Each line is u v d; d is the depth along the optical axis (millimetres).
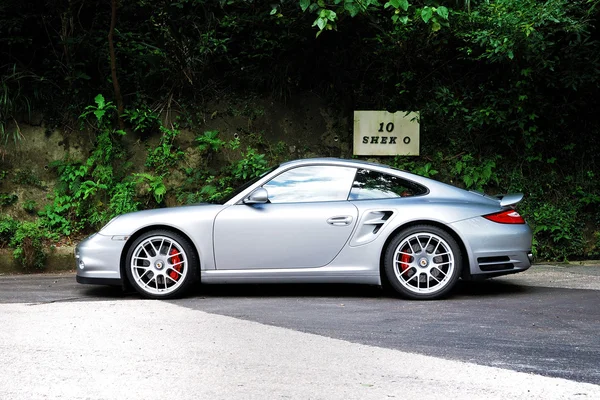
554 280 7598
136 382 3697
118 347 4453
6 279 8094
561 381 3709
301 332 4918
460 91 10531
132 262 6422
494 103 9977
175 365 4031
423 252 6312
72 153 10094
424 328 5051
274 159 10438
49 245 9141
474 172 10086
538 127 10195
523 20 8836
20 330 4969
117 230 6453
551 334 4836
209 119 10477
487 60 9680
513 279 7691
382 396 3461
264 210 6375
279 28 10539
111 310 5793
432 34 10180
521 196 6613
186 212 6438
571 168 10242
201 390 3555
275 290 7020
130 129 10297
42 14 10383
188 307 5977
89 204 9773
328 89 10617
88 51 10414
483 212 6352
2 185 9812
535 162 10203
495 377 3783
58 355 4254
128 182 9836
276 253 6332
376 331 4953
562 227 9562
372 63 10555
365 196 6457
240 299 6449
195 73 10562
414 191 6520
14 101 10000
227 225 6340
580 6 9289
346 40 10445
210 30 10555
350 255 6316
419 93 10500
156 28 10797
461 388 3588
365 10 8617
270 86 10602
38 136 10070
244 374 3848
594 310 5750
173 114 10422
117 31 10547
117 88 10000
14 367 3986
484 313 5641
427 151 10391
